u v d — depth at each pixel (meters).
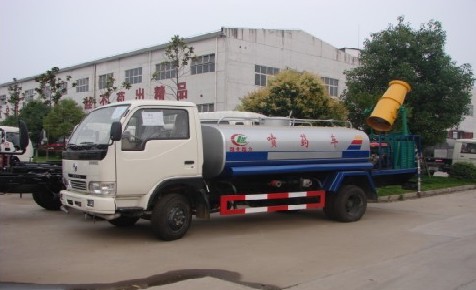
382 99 11.51
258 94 20.69
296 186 9.93
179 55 28.42
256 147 8.74
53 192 10.70
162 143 7.72
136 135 7.52
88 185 7.58
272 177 9.58
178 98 27.39
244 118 9.48
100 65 37.06
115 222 9.14
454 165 19.20
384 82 18.02
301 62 30.02
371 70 18.28
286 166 9.27
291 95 19.84
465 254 7.13
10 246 7.52
